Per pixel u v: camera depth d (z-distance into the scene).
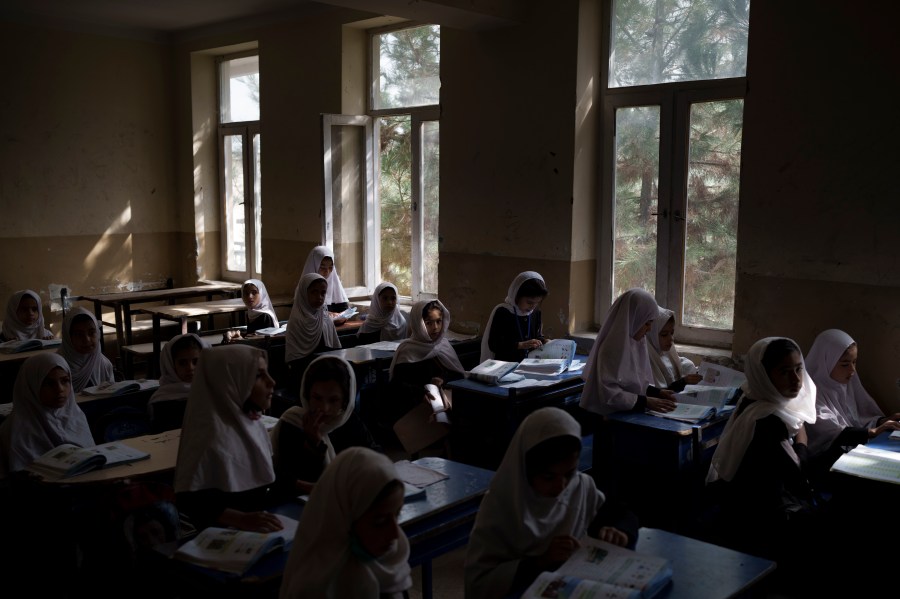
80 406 3.85
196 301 8.74
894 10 3.96
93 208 8.22
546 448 1.95
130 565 2.72
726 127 4.85
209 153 8.71
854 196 4.17
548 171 5.49
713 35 4.86
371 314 6.12
